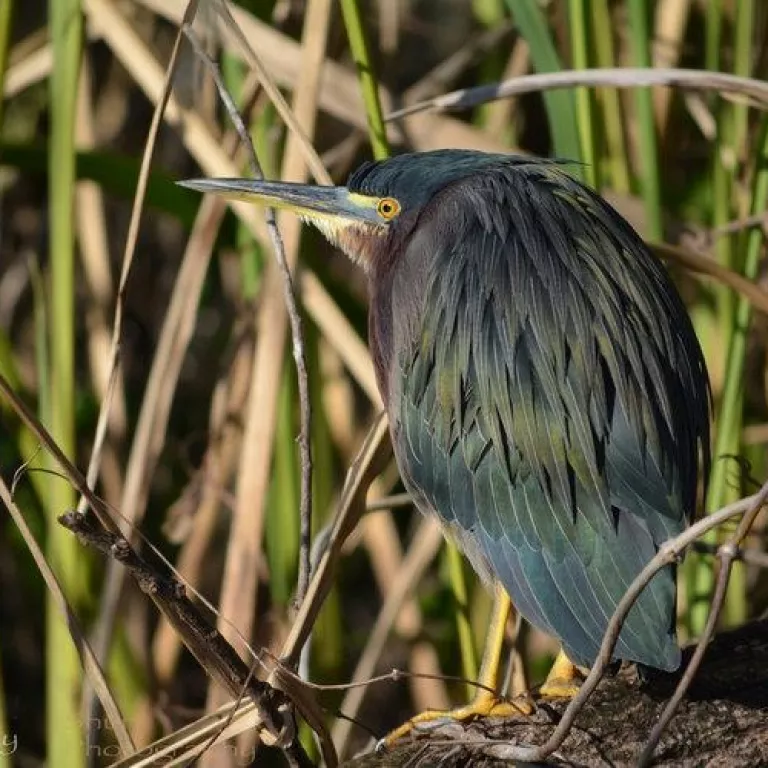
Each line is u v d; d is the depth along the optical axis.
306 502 7.46
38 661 13.64
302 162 9.65
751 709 7.13
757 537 10.92
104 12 10.48
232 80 10.21
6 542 13.81
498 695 7.53
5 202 14.25
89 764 9.20
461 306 8.29
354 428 13.42
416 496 8.59
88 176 10.79
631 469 7.65
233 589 9.91
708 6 10.77
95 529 6.30
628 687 7.27
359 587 14.62
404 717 13.04
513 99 12.55
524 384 8.00
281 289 9.77
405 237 8.96
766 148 9.87
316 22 9.58
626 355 7.93
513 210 8.41
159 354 9.97
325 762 7.37
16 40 15.20
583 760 6.95
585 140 9.44
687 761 6.98
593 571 7.59
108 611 9.55
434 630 12.78
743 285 9.46
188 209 11.09
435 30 15.97
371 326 9.30
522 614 7.77
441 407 8.30
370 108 8.99
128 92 14.41
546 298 8.11
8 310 14.08
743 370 10.21
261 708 6.96
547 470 7.83
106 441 11.68
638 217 10.71
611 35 11.45
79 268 14.10
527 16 9.55
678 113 11.80
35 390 13.49
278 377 9.79
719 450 9.94
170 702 11.42
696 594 10.19
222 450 10.97
